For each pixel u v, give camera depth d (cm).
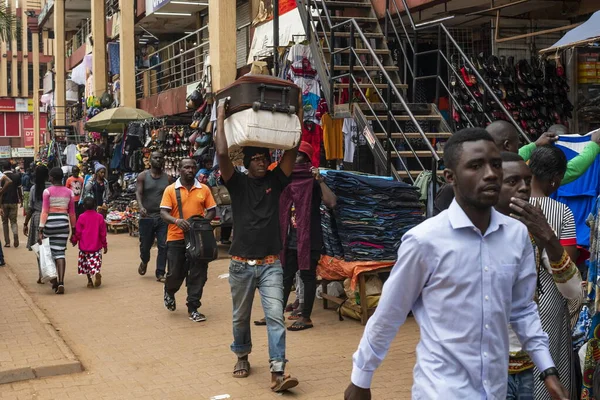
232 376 596
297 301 820
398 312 280
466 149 271
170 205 813
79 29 3334
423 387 273
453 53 1187
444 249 270
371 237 749
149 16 2059
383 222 752
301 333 734
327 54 1120
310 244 729
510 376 371
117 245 1520
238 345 594
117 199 1920
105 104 2228
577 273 340
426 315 278
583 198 594
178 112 1753
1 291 972
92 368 629
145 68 2397
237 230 573
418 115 982
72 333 759
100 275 1034
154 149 1678
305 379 584
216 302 901
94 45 2373
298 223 727
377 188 753
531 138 1035
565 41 677
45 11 3316
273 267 574
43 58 5012
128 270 1173
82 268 1020
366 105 977
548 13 1087
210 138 1360
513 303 292
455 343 270
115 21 2348
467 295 269
